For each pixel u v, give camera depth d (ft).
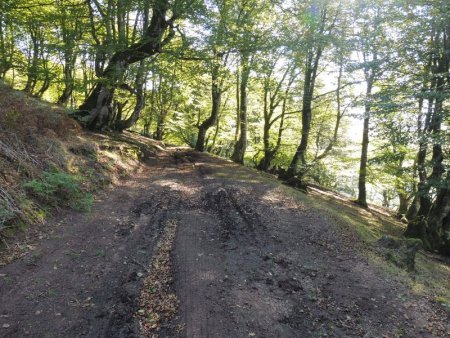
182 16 44.86
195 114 112.88
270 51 51.06
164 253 22.41
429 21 44.62
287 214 33.45
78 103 93.40
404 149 48.06
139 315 15.92
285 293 19.38
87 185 31.73
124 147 50.39
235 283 19.65
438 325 18.10
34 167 26.81
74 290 17.02
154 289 18.11
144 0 42.32
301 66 64.59
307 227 30.50
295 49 49.34
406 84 46.47
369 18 53.57
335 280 21.62
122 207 30.14
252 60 57.72
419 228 46.37
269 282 20.35
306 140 61.67
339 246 27.25
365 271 23.25
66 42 45.27
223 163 67.62
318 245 27.02
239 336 15.25
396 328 17.35
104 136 53.21
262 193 40.11
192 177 47.88
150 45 49.01
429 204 51.60
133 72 49.83
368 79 57.36
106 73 50.21
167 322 15.66
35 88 85.30
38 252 19.70
